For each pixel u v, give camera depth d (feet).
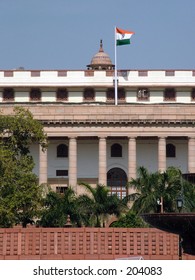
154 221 244.83
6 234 309.42
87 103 495.41
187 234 242.58
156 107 485.56
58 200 362.74
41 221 359.25
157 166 493.77
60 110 484.33
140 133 484.74
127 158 497.46
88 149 497.87
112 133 484.74
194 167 484.33
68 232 310.86
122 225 345.31
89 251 310.24
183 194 352.28
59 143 496.23
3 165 365.20
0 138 407.85
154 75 529.86
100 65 556.51
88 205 359.05
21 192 361.71
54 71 530.27
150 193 359.25
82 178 495.41
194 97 531.50
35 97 530.68
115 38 505.25
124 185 496.23
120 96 530.27
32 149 490.08
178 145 496.23
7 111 483.10
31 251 309.42
